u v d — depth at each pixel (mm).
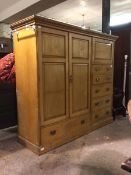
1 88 2355
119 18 5371
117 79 3984
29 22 2027
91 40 2750
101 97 3104
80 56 2592
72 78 2508
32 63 2105
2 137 2680
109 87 3293
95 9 4832
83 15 5391
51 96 2250
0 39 3682
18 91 2408
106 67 3146
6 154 2191
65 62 2369
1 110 2385
